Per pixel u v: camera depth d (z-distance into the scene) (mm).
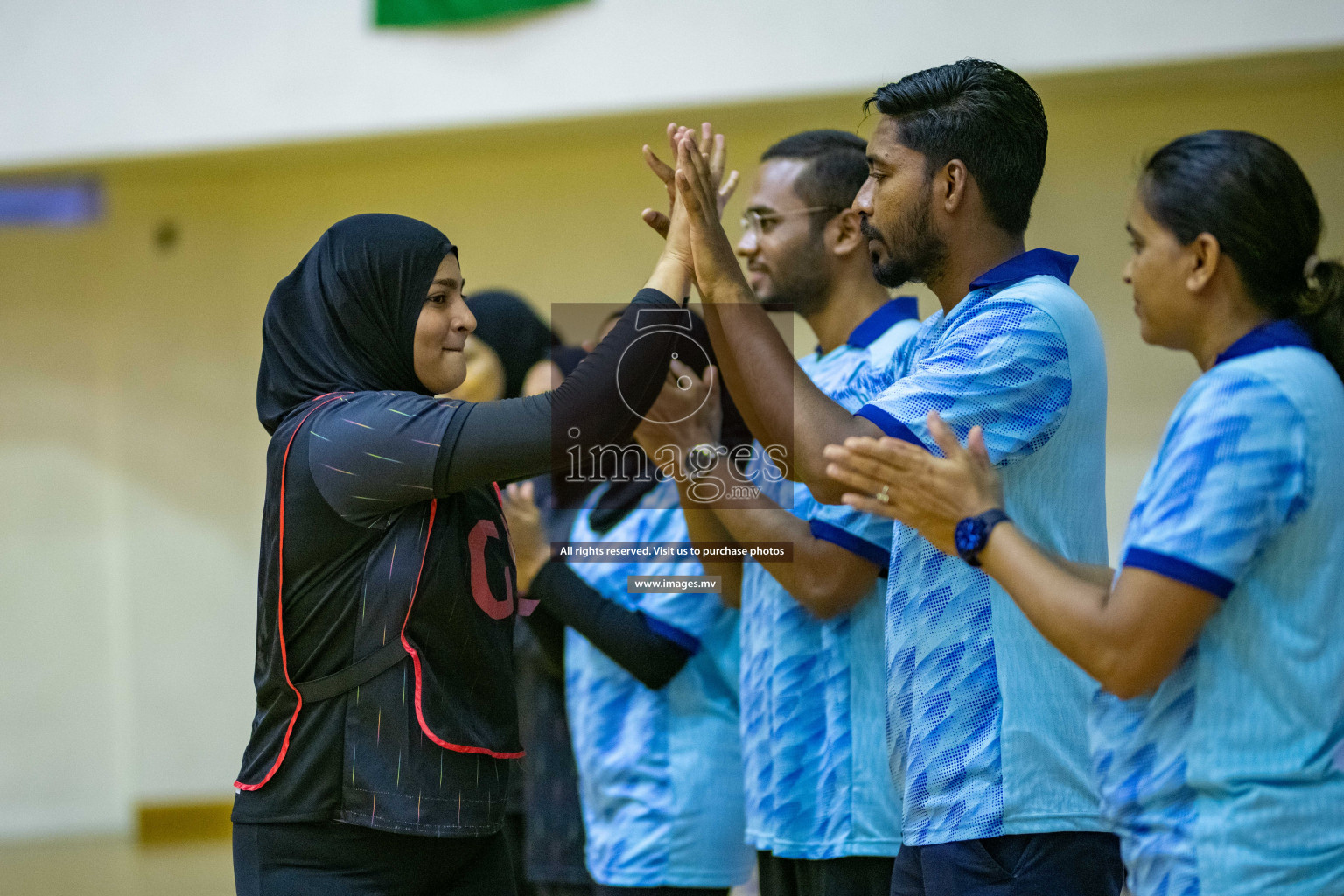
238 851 4852
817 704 5617
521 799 7207
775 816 5645
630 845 6547
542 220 17281
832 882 5520
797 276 6320
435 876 4844
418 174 17609
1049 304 4676
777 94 14797
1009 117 4855
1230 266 3777
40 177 17609
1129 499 15117
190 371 18625
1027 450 4621
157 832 18188
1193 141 3869
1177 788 3754
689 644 6504
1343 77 14664
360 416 4742
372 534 4762
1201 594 3535
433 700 4711
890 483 3998
